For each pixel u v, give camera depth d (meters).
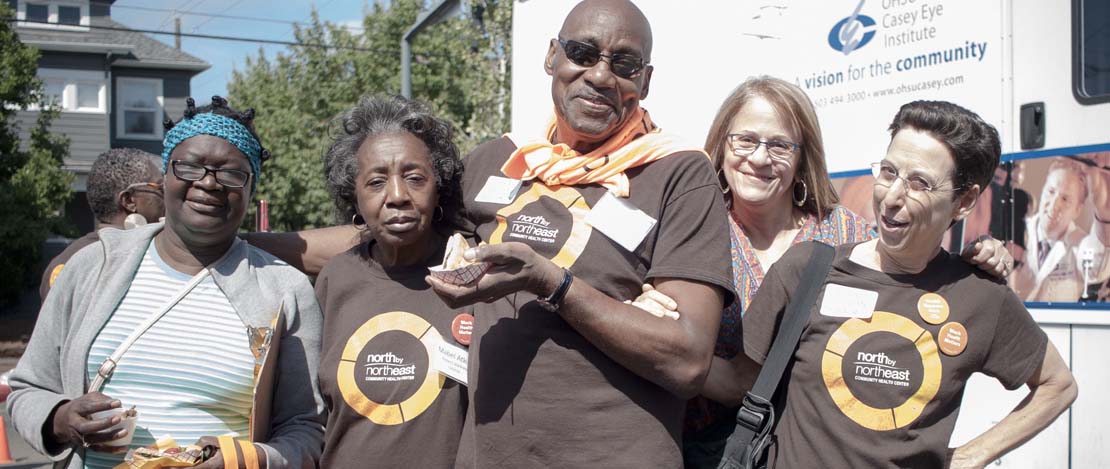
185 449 2.50
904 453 2.55
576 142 2.70
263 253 2.91
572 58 2.60
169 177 2.69
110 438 2.49
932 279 2.69
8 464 8.06
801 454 2.65
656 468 2.44
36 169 19.17
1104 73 3.86
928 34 4.45
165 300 2.69
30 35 31.66
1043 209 4.04
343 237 3.19
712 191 2.58
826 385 2.64
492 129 19.55
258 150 2.86
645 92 2.74
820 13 4.93
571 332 2.50
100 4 33.59
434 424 2.78
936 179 2.57
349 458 2.79
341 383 2.82
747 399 2.73
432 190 2.81
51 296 2.73
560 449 2.45
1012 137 4.16
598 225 2.53
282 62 24.55
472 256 2.27
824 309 2.71
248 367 2.70
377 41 23.64
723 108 3.34
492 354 2.57
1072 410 3.90
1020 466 4.08
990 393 4.16
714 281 2.48
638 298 2.50
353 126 2.95
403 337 2.83
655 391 2.49
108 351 2.63
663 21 5.98
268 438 2.76
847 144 4.76
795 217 3.42
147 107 32.72
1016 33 4.15
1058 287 3.97
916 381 2.58
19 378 2.70
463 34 22.31
